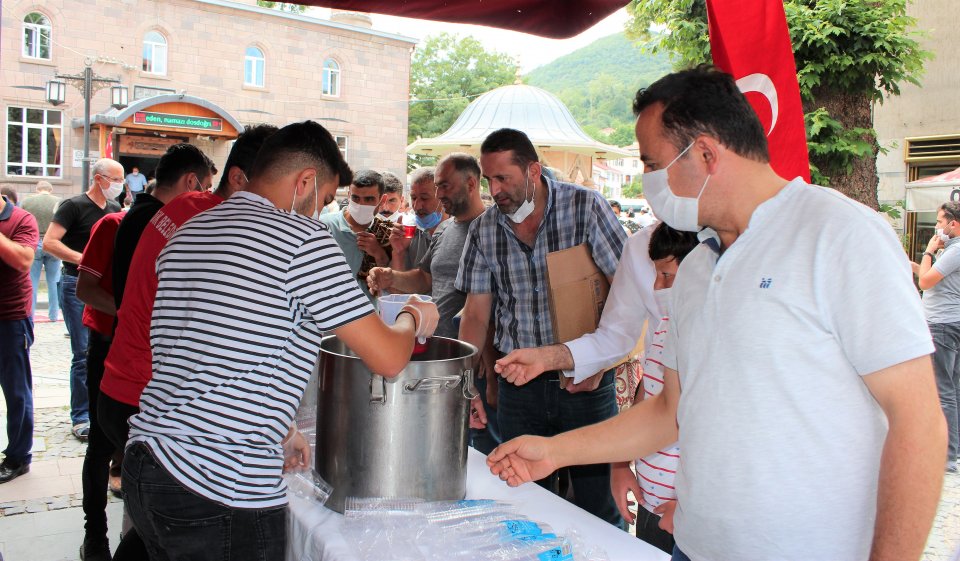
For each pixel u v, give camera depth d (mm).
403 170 19844
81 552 2666
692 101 1056
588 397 2350
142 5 15891
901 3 4938
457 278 2609
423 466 1405
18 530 2895
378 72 19141
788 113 1953
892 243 951
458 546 1269
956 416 4262
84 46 15453
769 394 1009
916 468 901
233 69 17141
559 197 2361
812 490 1000
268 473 1327
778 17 1939
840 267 953
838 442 985
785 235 1021
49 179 15484
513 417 2473
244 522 1301
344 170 1543
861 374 954
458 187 3008
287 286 1310
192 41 16578
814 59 4918
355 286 1341
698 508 1116
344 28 18375
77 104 15500
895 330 908
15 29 14836
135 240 2539
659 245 1596
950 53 7246
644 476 1606
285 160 1419
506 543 1278
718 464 1071
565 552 1261
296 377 1346
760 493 1026
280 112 17906
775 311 1001
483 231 2514
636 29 6387
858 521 1002
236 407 1279
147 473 1281
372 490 1401
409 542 1269
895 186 7664
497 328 2594
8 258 3186
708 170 1063
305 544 1394
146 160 15062
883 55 4781
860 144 4914
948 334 4211
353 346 1334
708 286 1124
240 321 1280
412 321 1516
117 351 2195
